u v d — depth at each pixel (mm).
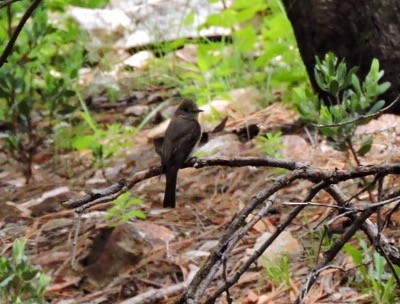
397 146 11000
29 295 8234
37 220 10961
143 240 9742
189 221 10352
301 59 13070
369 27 11328
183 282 9070
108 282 9430
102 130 12953
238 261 9211
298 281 8734
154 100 14242
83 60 13586
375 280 8195
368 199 9898
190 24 15062
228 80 14055
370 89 9633
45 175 12180
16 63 12422
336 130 9547
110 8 16906
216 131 12305
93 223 10539
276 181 6699
